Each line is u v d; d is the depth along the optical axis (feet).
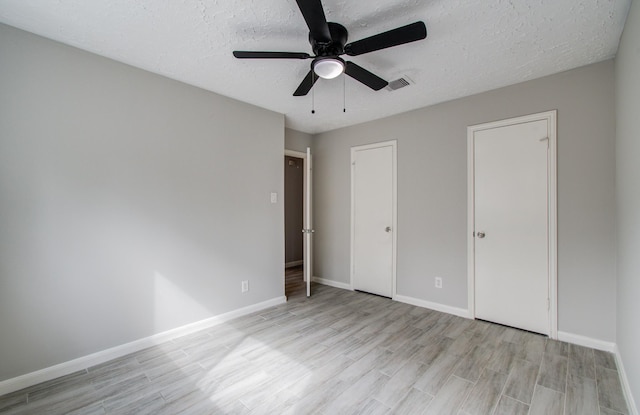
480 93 9.87
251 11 5.76
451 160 10.56
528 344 8.22
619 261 7.20
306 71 8.30
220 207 9.93
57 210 6.77
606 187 7.79
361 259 13.39
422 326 9.51
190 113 9.13
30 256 6.43
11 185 6.22
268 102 10.71
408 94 9.97
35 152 6.50
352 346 8.18
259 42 6.88
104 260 7.45
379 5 5.57
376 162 12.78
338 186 14.25
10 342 6.20
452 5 5.58
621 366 6.66
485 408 5.65
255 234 11.03
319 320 10.10
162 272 8.50
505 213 9.42
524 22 6.10
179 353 7.80
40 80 6.57
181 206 8.93
